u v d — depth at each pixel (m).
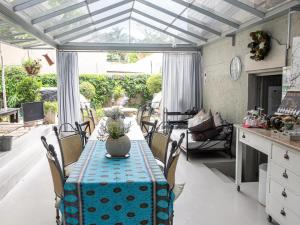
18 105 8.70
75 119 7.14
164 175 2.27
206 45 6.79
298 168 2.41
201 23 5.30
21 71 9.01
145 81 10.11
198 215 3.07
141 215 2.05
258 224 2.89
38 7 4.05
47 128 6.59
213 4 4.21
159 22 5.92
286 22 3.59
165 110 7.21
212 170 4.80
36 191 3.71
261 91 4.64
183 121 6.86
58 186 2.24
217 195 3.61
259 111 3.62
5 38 5.92
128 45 6.96
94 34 6.71
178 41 6.97
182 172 4.49
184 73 7.25
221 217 3.03
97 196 2.00
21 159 4.63
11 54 8.52
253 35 4.09
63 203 2.04
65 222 2.04
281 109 3.38
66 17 5.02
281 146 2.64
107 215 2.03
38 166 4.79
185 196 3.56
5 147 4.42
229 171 5.02
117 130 2.62
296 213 2.45
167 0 4.64
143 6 5.31
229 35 5.20
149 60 9.93
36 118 6.68
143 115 5.68
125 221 2.05
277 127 3.00
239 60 4.95
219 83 5.98
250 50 4.39
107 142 2.65
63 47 6.92
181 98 7.27
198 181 4.10
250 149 4.70
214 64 6.27
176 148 2.39
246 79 4.72
